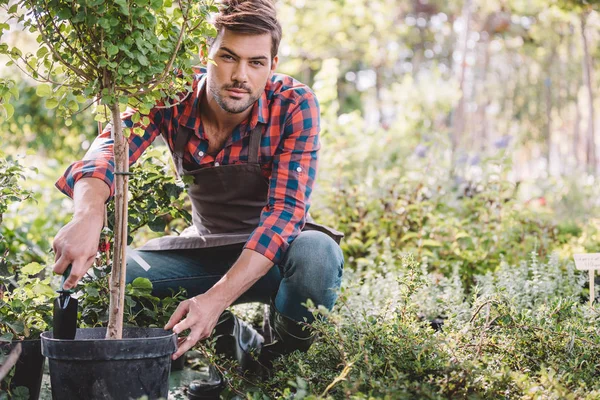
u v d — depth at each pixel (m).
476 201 4.48
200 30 1.90
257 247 2.19
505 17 13.35
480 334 2.12
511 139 6.92
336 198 4.60
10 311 2.12
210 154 2.47
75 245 1.84
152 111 2.40
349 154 5.49
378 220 4.48
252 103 2.24
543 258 3.98
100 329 2.02
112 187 2.06
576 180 6.77
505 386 1.79
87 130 6.54
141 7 1.72
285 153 2.41
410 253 2.25
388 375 1.91
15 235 4.17
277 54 2.30
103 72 1.80
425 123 7.29
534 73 16.11
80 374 1.72
